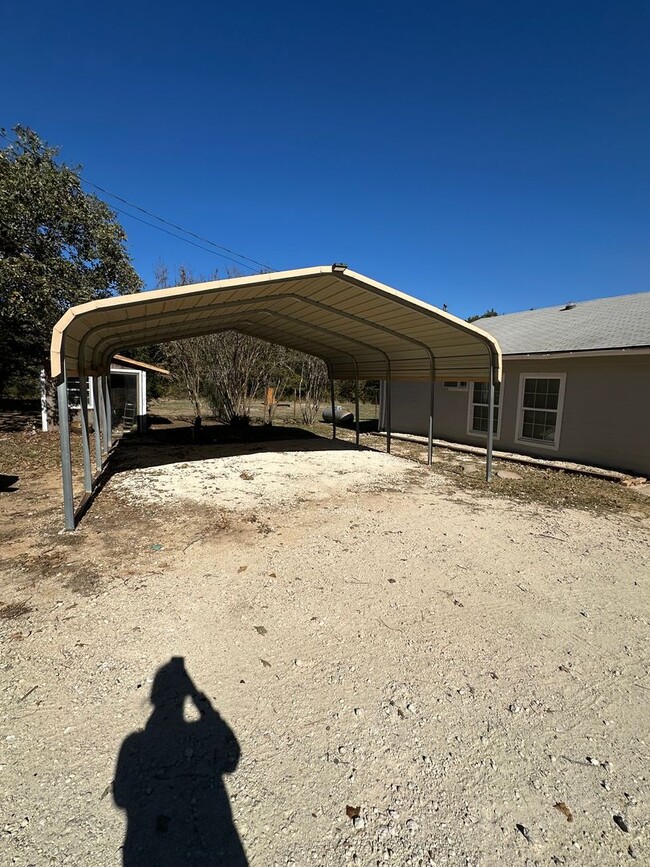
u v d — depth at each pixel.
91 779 1.84
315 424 17.44
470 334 6.93
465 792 1.83
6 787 1.79
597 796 1.82
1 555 4.12
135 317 6.38
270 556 4.20
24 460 8.60
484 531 5.00
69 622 2.99
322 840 1.62
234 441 12.22
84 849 1.56
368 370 10.92
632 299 11.36
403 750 2.03
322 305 6.99
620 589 3.63
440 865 1.55
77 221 11.21
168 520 5.21
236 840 1.61
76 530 4.81
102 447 9.39
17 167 10.18
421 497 6.44
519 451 10.16
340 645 2.81
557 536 4.87
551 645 2.85
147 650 2.71
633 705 2.34
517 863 1.56
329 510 5.71
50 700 2.27
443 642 2.86
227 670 2.54
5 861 1.50
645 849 1.61
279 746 2.03
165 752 1.98
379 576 3.81
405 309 6.45
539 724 2.20
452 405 12.04
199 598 3.37
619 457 8.21
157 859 1.53
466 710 2.28
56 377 4.51
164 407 23.06
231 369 16.23
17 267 9.82
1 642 2.75
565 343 9.18
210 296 5.91
